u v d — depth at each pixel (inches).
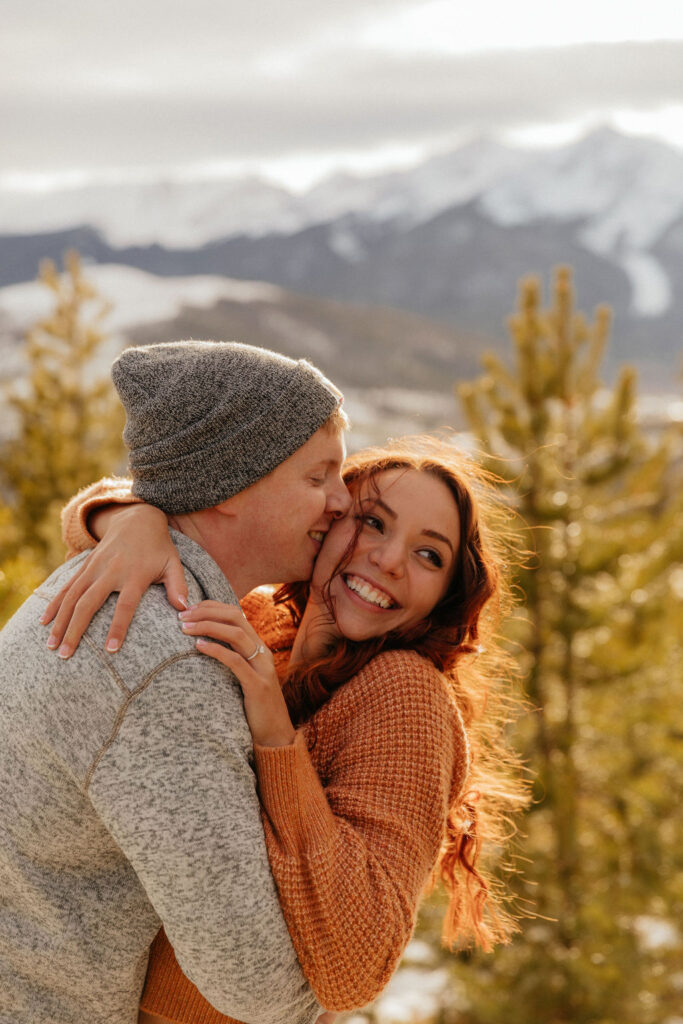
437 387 7317.9
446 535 75.2
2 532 275.9
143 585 58.4
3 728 58.3
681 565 288.0
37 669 57.1
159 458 64.1
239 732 57.8
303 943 57.6
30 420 557.0
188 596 59.8
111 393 575.5
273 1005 57.3
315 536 73.0
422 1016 323.3
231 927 54.6
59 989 59.7
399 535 74.4
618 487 291.0
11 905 60.1
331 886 57.8
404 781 64.8
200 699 55.9
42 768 56.5
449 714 69.8
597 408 278.2
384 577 74.3
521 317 278.2
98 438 571.8
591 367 277.3
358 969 58.1
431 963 289.7
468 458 83.9
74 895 58.7
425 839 64.7
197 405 63.6
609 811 286.5
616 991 263.7
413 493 74.8
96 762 54.5
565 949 277.6
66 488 524.4
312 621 77.1
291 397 65.0
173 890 54.2
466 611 78.9
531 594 262.1
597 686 281.4
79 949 58.6
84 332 587.5
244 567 68.0
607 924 270.1
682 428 293.9
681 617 282.7
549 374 273.0
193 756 55.1
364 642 75.0
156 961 65.0
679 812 284.8
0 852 58.7
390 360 7859.3
